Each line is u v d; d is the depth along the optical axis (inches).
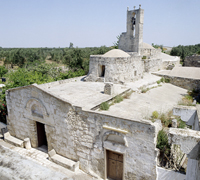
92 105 499.2
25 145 617.3
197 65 1486.2
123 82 778.2
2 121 885.2
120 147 422.0
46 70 1546.5
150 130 373.4
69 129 500.1
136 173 413.1
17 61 2982.3
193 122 387.9
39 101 543.2
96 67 848.9
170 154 427.5
